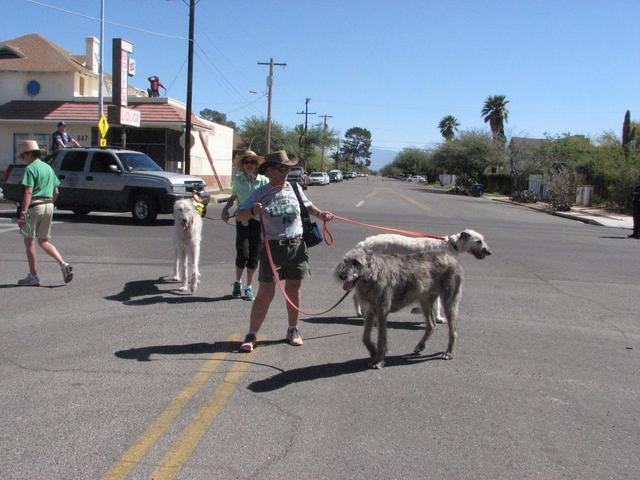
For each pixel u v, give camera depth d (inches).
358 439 161.2
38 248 465.4
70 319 271.6
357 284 218.7
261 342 247.0
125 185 661.3
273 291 234.1
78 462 144.0
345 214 908.6
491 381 211.2
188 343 241.6
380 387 201.0
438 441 161.9
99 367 210.4
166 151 1239.5
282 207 233.0
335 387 199.5
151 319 275.7
